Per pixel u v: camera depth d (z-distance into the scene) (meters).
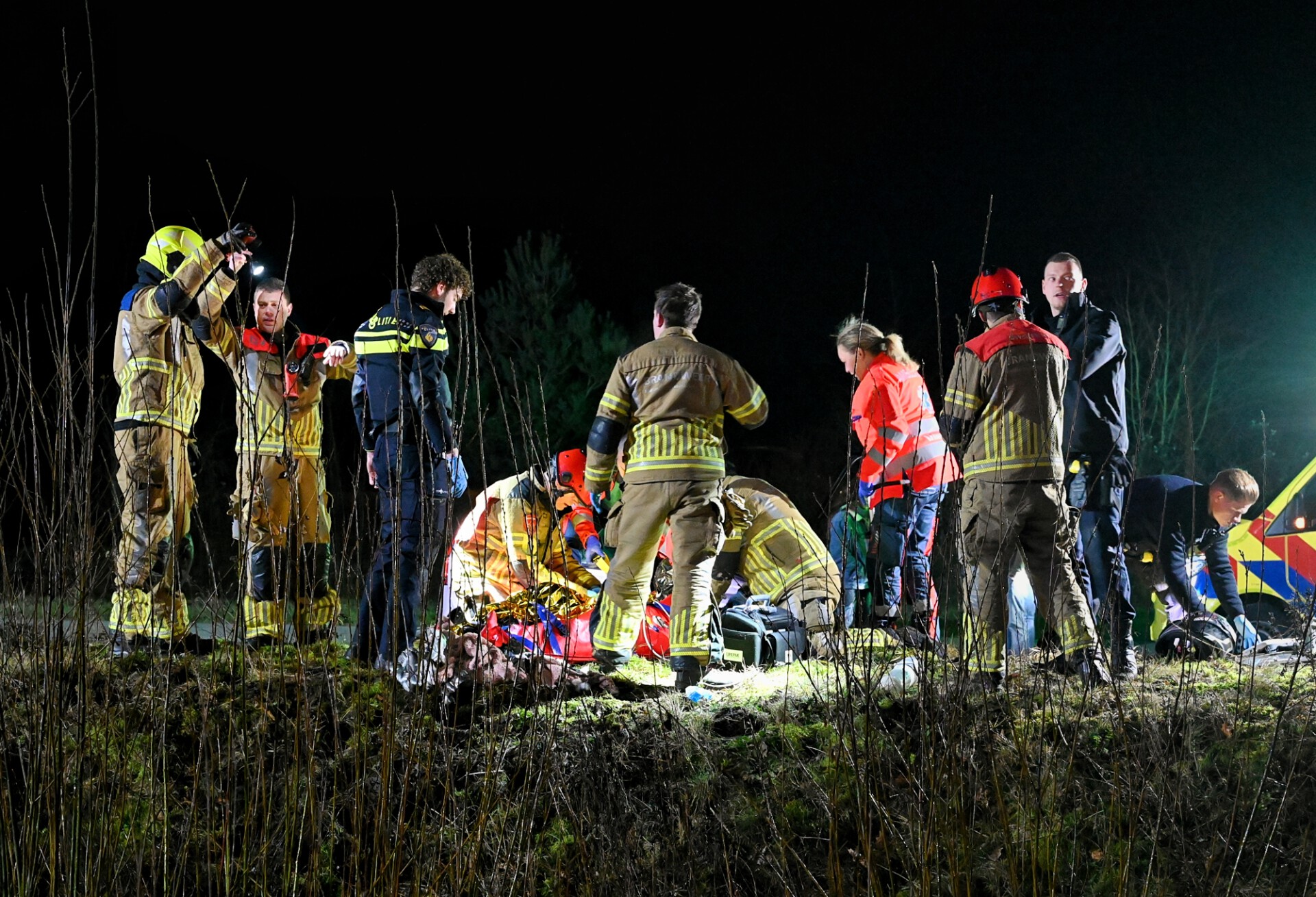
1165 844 3.55
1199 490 5.55
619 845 3.36
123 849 2.98
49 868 2.75
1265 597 6.53
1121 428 5.07
